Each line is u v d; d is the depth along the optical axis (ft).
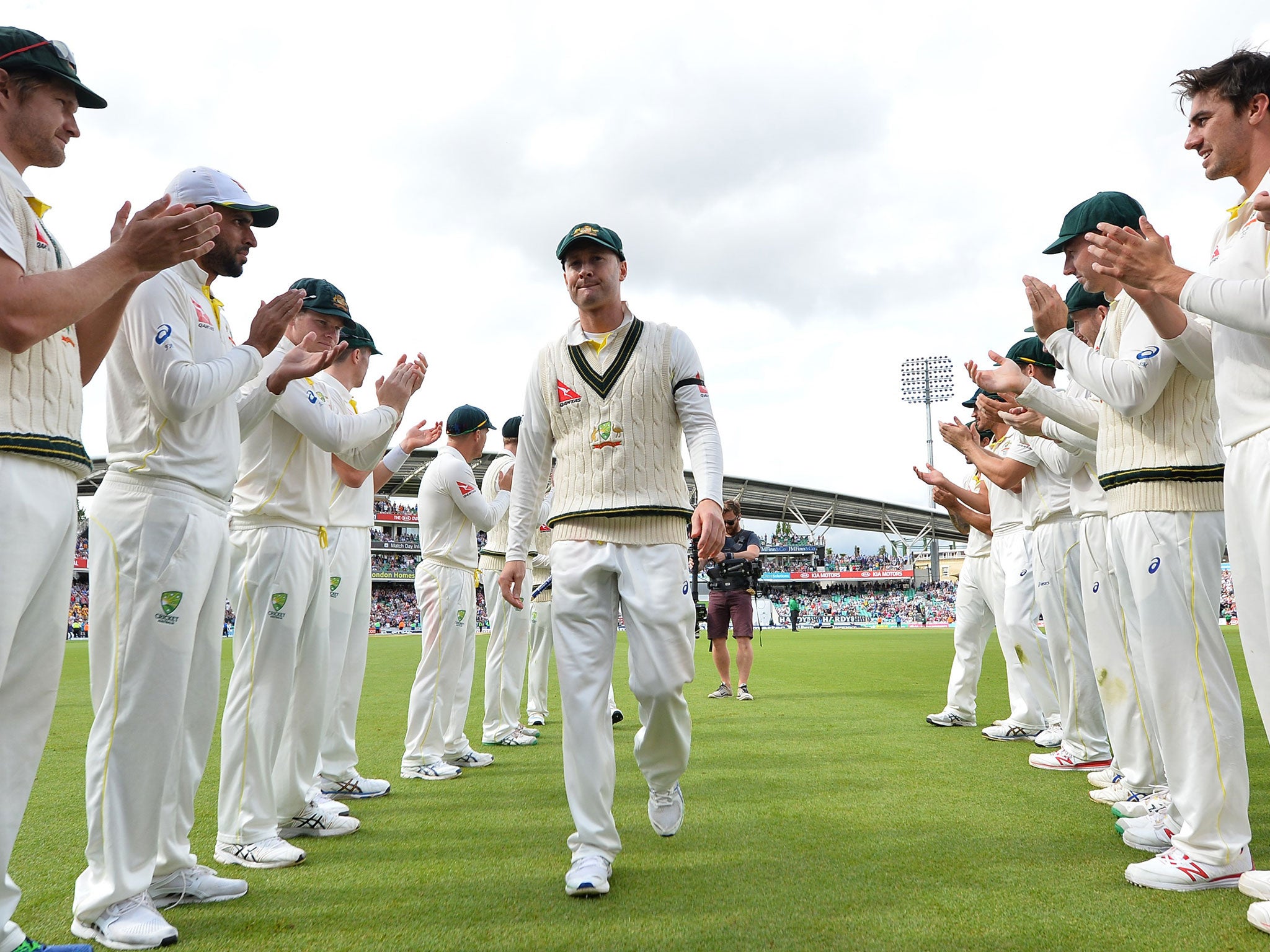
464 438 16.37
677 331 9.62
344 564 12.66
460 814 11.61
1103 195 9.85
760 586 195.83
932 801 11.59
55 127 6.70
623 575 9.03
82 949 6.57
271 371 10.58
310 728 10.75
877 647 55.47
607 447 9.13
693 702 23.94
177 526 7.85
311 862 9.39
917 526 180.96
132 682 7.59
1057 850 9.23
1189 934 6.77
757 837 9.93
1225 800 8.06
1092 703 13.75
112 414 8.11
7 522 5.88
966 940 6.70
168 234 6.23
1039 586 14.42
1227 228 8.12
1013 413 12.31
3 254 5.62
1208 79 7.85
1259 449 7.15
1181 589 8.55
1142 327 9.02
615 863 9.05
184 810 8.29
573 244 9.25
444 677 14.79
